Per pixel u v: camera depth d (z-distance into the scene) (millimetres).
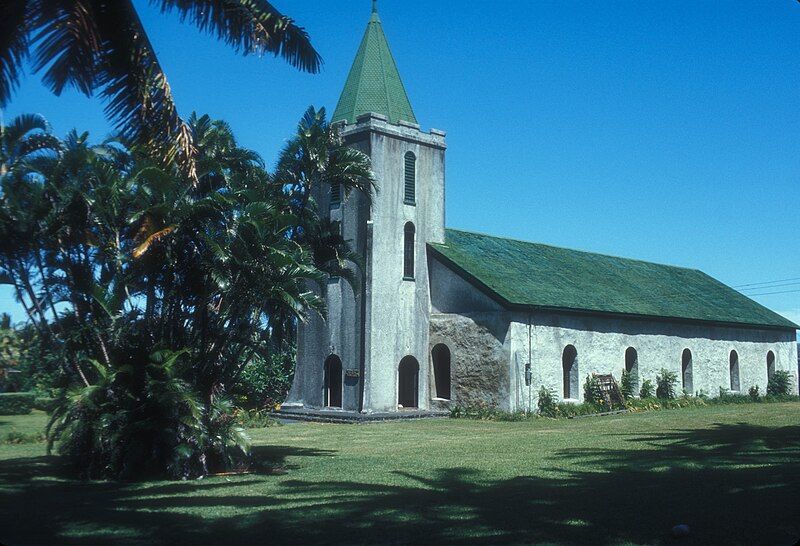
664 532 9789
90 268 16141
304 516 11242
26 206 15195
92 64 12430
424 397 33344
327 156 18547
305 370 34250
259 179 17906
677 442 20344
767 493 12312
